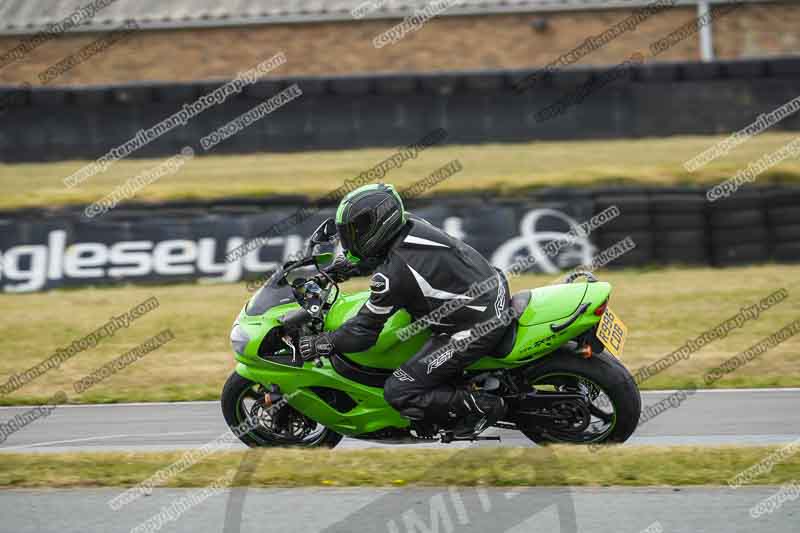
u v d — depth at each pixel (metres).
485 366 20.06
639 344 31.75
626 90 57.38
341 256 21.12
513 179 48.50
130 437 23.78
